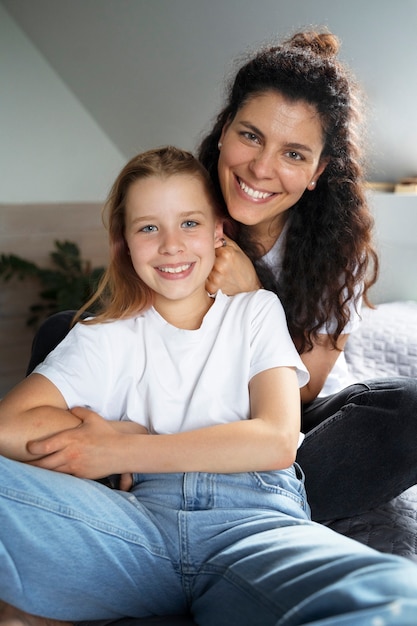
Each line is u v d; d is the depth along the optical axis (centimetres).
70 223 335
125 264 129
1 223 319
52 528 96
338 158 145
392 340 205
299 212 149
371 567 82
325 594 79
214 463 108
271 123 133
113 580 100
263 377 119
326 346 154
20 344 327
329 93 135
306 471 134
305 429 151
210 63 246
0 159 317
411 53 197
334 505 135
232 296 131
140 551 102
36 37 310
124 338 124
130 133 326
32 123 321
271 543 96
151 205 121
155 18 246
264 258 153
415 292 236
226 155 139
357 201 150
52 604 97
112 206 128
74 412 115
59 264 322
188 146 299
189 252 121
